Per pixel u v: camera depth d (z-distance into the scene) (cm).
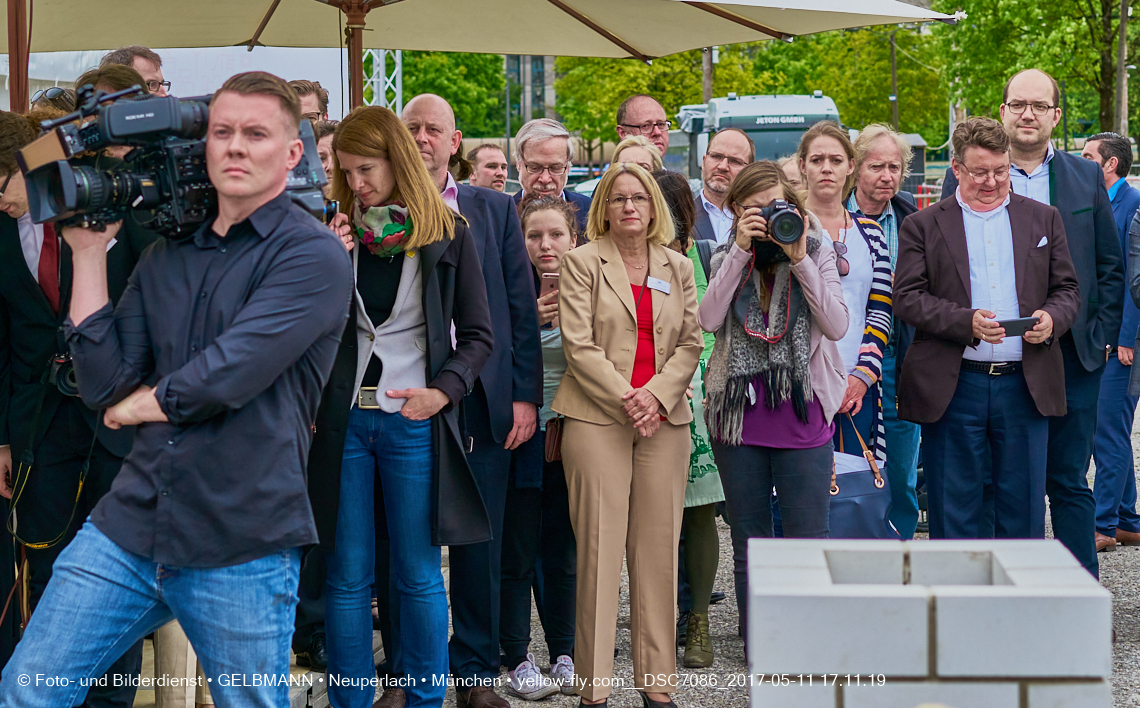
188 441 496
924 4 6481
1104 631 293
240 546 498
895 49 7994
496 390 781
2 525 718
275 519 507
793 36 1079
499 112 11969
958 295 888
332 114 1986
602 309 763
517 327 802
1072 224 955
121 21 1160
